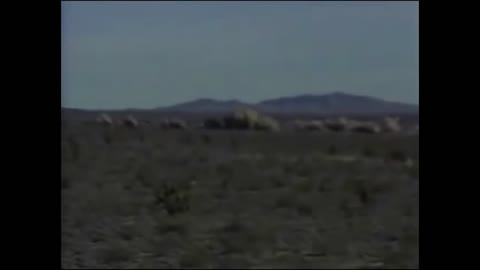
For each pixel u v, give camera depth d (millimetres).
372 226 35062
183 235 32062
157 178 54062
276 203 42781
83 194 45156
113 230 33250
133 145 90375
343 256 28891
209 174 59500
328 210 40312
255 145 101688
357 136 138500
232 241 29859
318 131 193625
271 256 28609
